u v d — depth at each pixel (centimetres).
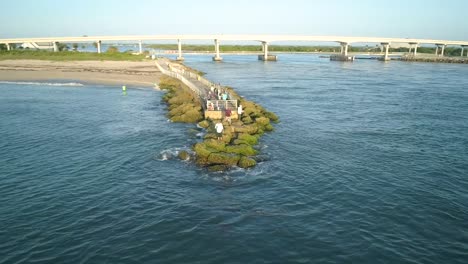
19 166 2555
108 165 2570
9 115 4234
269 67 13300
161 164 2580
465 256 1539
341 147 3095
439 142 3316
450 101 5725
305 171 2489
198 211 1886
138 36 16162
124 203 1975
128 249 1545
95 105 4916
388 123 4103
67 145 3058
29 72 8606
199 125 3625
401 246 1597
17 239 1620
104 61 11675
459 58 17688
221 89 5019
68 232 1678
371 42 18175
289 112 4672
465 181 2372
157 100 5378
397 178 2400
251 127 3341
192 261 1468
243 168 2498
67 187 2192
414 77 9800
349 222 1794
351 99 5869
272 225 1752
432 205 2006
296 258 1492
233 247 1563
